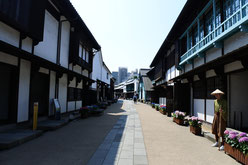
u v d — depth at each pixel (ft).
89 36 43.78
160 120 32.40
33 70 23.22
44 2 23.90
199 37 26.91
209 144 16.49
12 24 17.75
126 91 190.08
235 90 20.62
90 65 51.21
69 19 33.58
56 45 30.45
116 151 14.19
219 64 18.60
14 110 20.06
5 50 16.63
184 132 21.80
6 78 22.62
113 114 42.22
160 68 59.82
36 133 18.24
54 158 12.33
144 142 17.07
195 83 30.89
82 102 45.98
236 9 18.38
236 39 18.19
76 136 19.06
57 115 27.53
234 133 12.89
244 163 11.19
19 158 12.17
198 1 26.02
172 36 40.42
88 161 11.91
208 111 25.11
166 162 11.93
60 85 32.24
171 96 41.39
